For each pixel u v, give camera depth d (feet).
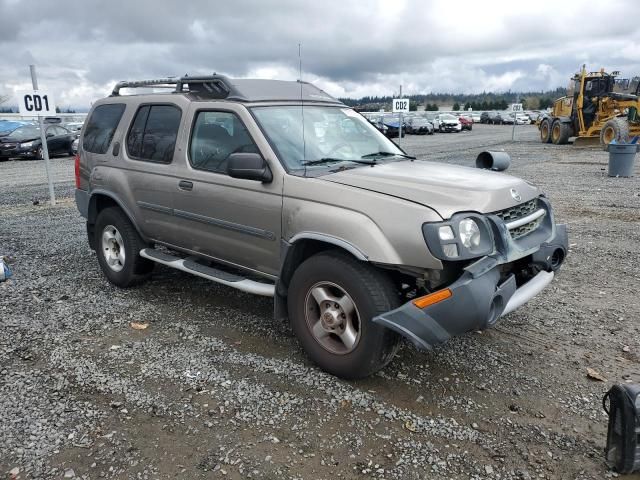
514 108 99.04
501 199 11.87
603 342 14.37
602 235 25.59
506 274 12.80
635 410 8.97
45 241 25.86
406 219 10.94
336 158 14.42
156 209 16.58
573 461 9.71
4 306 17.01
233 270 16.74
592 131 80.18
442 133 140.97
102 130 19.07
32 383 12.26
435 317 10.45
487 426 10.68
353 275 11.43
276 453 9.86
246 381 12.26
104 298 17.71
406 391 11.89
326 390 11.87
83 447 10.04
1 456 9.78
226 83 15.28
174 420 10.85
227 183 14.23
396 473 9.37
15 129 73.31
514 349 13.94
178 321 15.74
